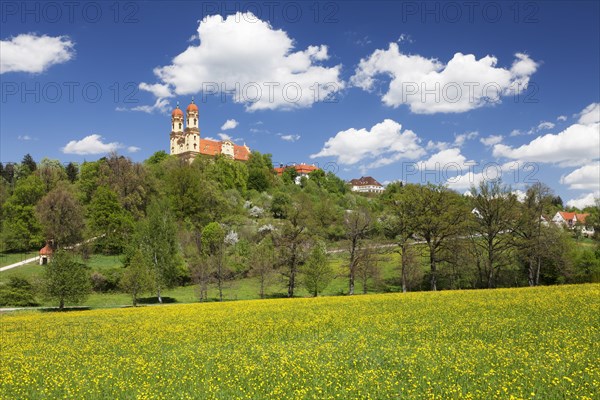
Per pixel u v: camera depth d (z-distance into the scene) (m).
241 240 85.06
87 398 15.30
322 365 17.67
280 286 70.31
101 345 25.00
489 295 38.88
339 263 74.50
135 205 97.44
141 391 15.47
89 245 85.38
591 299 31.72
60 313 44.16
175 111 180.38
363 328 26.00
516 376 14.96
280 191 130.00
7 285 58.59
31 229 92.31
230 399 14.23
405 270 62.97
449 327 24.66
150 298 65.19
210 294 67.31
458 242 59.50
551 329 22.73
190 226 93.81
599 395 12.88
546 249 60.50
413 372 16.03
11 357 22.17
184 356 20.94
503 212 60.19
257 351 21.27
